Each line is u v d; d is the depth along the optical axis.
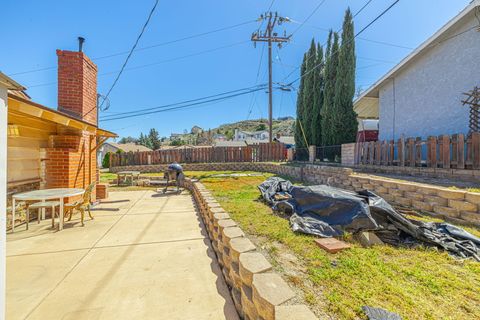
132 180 9.75
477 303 1.42
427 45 8.20
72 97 5.36
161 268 2.60
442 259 2.02
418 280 1.68
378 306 1.38
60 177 4.82
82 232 3.79
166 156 14.76
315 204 3.24
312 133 14.80
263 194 4.66
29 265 2.65
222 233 2.57
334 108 12.32
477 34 6.93
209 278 2.40
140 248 3.16
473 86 7.03
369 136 13.65
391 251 2.18
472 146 5.12
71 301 2.01
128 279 2.37
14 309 1.90
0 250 1.21
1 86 1.26
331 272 1.80
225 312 1.88
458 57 7.44
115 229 3.95
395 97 9.91
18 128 4.15
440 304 1.41
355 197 2.97
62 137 5.03
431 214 3.35
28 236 3.59
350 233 2.60
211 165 13.59
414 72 9.03
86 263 2.71
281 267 1.90
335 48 12.91
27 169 4.39
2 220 1.23
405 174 6.66
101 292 2.14
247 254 1.90
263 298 1.32
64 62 5.35
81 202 4.32
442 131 7.94
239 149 14.25
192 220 4.50
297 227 2.77
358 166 8.74
